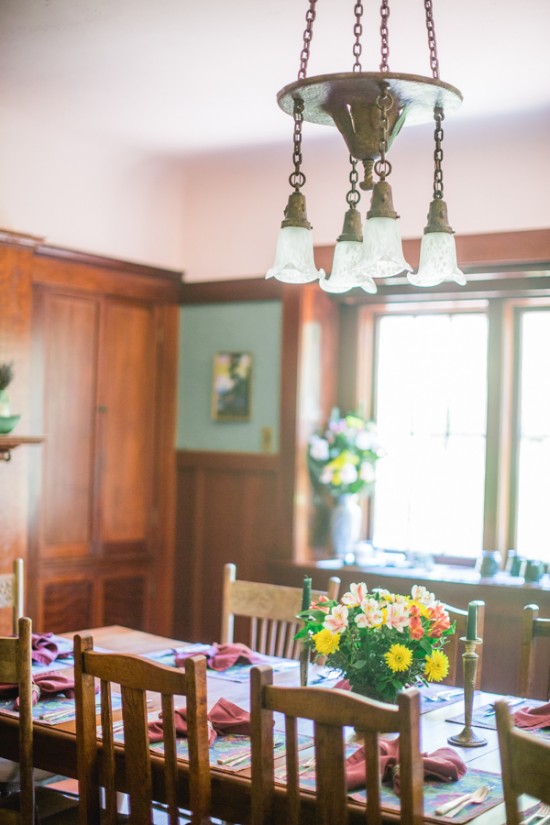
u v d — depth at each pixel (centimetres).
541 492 476
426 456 509
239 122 452
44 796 300
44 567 483
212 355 538
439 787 219
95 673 238
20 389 451
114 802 238
